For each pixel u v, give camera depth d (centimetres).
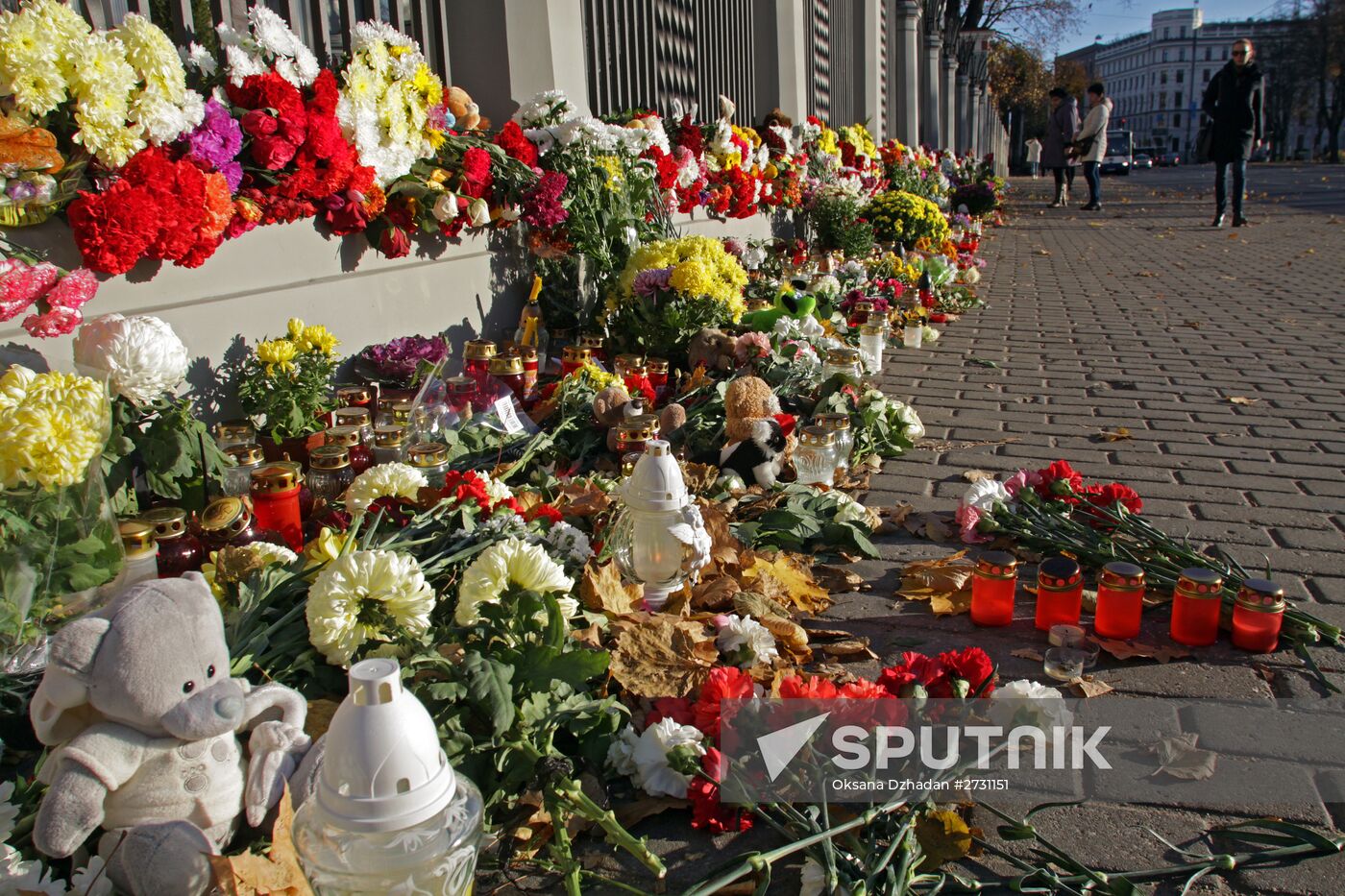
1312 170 4762
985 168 2653
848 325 738
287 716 197
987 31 3859
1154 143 14900
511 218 559
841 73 1750
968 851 216
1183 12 14375
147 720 174
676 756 224
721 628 288
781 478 446
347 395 402
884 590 353
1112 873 210
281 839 165
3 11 317
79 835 171
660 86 900
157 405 326
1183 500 436
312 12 482
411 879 158
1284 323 870
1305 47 7756
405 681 226
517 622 241
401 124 466
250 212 386
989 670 244
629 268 593
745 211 912
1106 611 310
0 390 216
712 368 539
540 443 414
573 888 198
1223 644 310
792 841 218
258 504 297
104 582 232
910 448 512
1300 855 216
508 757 225
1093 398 624
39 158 310
